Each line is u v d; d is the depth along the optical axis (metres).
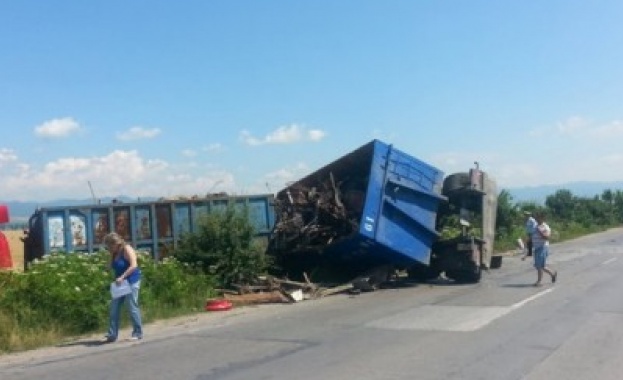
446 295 16.66
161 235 18.55
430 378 8.30
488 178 20.50
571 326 11.62
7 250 16.98
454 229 20.42
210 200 19.22
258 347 10.67
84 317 13.06
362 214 17.70
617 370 8.54
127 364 9.87
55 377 9.25
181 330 12.84
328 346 10.49
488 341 10.45
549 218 55.78
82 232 17.55
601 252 31.23
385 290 18.48
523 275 21.33
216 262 17.39
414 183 19.06
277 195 20.09
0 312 12.29
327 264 19.42
